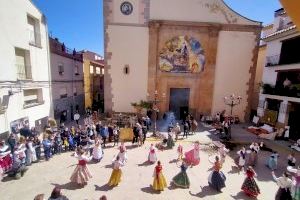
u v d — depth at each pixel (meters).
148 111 19.53
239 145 14.86
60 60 19.59
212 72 19.88
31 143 10.65
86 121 17.06
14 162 9.29
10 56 11.95
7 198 7.74
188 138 15.65
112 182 8.73
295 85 15.65
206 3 19.12
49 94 16.67
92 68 29.69
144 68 19.55
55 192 5.02
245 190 8.42
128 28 18.92
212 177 8.83
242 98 20.64
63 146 13.08
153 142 14.46
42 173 9.71
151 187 8.76
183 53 19.69
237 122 20.59
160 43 19.42
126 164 10.88
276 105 17.88
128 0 18.53
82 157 8.79
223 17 19.39
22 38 13.01
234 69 20.19
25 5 13.27
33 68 14.31
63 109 20.41
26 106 13.51
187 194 8.36
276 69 17.86
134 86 19.80
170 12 18.97
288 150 14.02
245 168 10.98
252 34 19.73
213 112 20.75
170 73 19.94
